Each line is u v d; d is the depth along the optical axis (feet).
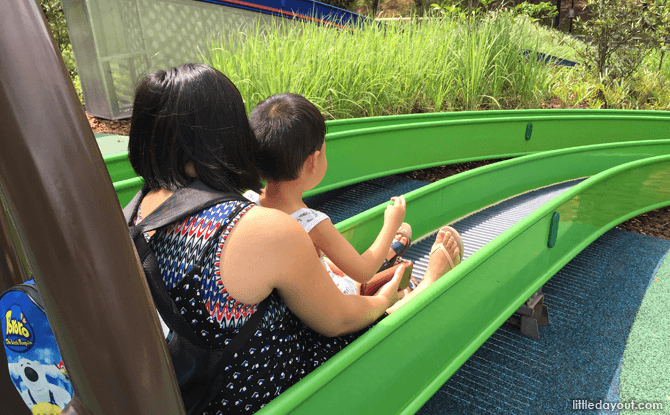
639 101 30.32
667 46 31.96
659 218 13.87
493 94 21.79
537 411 6.28
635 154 15.81
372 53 19.33
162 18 21.53
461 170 17.24
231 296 3.01
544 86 24.48
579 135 19.45
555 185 13.73
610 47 30.60
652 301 9.17
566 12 76.69
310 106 4.25
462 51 21.29
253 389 3.40
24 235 1.81
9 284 3.49
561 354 7.49
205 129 3.05
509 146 17.76
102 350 1.94
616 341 7.88
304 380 3.49
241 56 17.46
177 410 2.32
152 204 3.26
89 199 1.82
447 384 6.74
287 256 3.03
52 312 1.91
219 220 2.96
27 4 1.71
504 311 7.08
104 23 19.22
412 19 24.03
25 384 3.11
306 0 28.63
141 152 3.20
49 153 1.73
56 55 1.77
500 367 7.14
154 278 2.95
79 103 1.84
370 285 6.07
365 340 4.02
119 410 2.06
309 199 13.75
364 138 13.35
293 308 3.48
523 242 7.16
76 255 1.82
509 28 23.17
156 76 3.13
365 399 4.32
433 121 16.81
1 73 1.64
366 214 7.59
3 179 1.74
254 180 3.46
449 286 5.24
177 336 2.93
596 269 10.45
